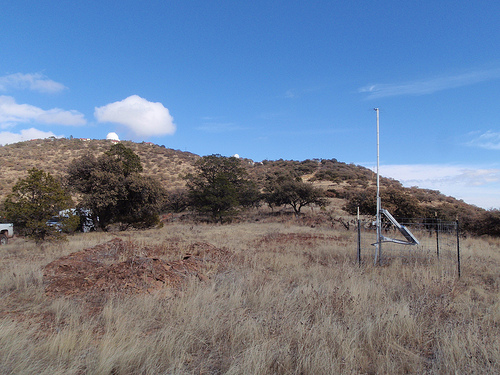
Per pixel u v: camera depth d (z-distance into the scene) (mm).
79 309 5898
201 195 33375
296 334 4637
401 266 9781
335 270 8836
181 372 3691
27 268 8719
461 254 11961
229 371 3633
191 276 7871
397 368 3912
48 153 57375
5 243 16953
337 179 63406
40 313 5793
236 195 34000
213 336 4574
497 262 10961
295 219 31188
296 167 82625
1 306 6129
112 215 24000
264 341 4305
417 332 4836
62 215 15289
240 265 9641
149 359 3898
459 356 4078
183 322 5055
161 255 11641
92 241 15797
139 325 5031
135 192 23391
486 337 4609
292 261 10305
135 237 18719
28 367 3596
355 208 28562
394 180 66000
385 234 18859
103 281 7508
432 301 5957
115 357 3807
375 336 4738
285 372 3777
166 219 35500
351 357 3934
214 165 36406
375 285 7352
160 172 58469
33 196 14320
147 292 6816
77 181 23453
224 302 6160
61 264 9375
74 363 3760
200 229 25109
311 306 5766
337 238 18047
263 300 6168
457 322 5195
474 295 7199
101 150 61625
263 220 33719
